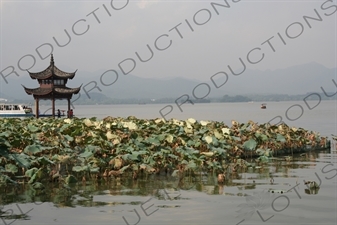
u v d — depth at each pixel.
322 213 10.95
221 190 13.57
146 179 15.39
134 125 20.70
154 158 16.80
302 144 24.52
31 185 13.99
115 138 18.38
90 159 15.80
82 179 15.07
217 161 18.66
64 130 19.42
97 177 15.37
